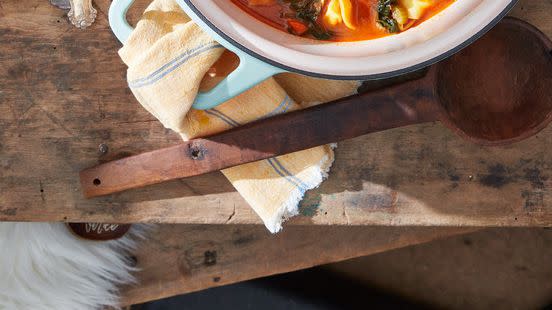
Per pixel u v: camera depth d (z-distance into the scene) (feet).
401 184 2.91
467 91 2.82
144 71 2.72
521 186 2.90
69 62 2.89
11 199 2.91
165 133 2.90
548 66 2.78
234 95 2.71
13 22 2.89
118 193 2.91
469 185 2.90
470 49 2.79
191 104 2.74
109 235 3.18
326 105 2.77
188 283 3.28
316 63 2.58
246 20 2.60
